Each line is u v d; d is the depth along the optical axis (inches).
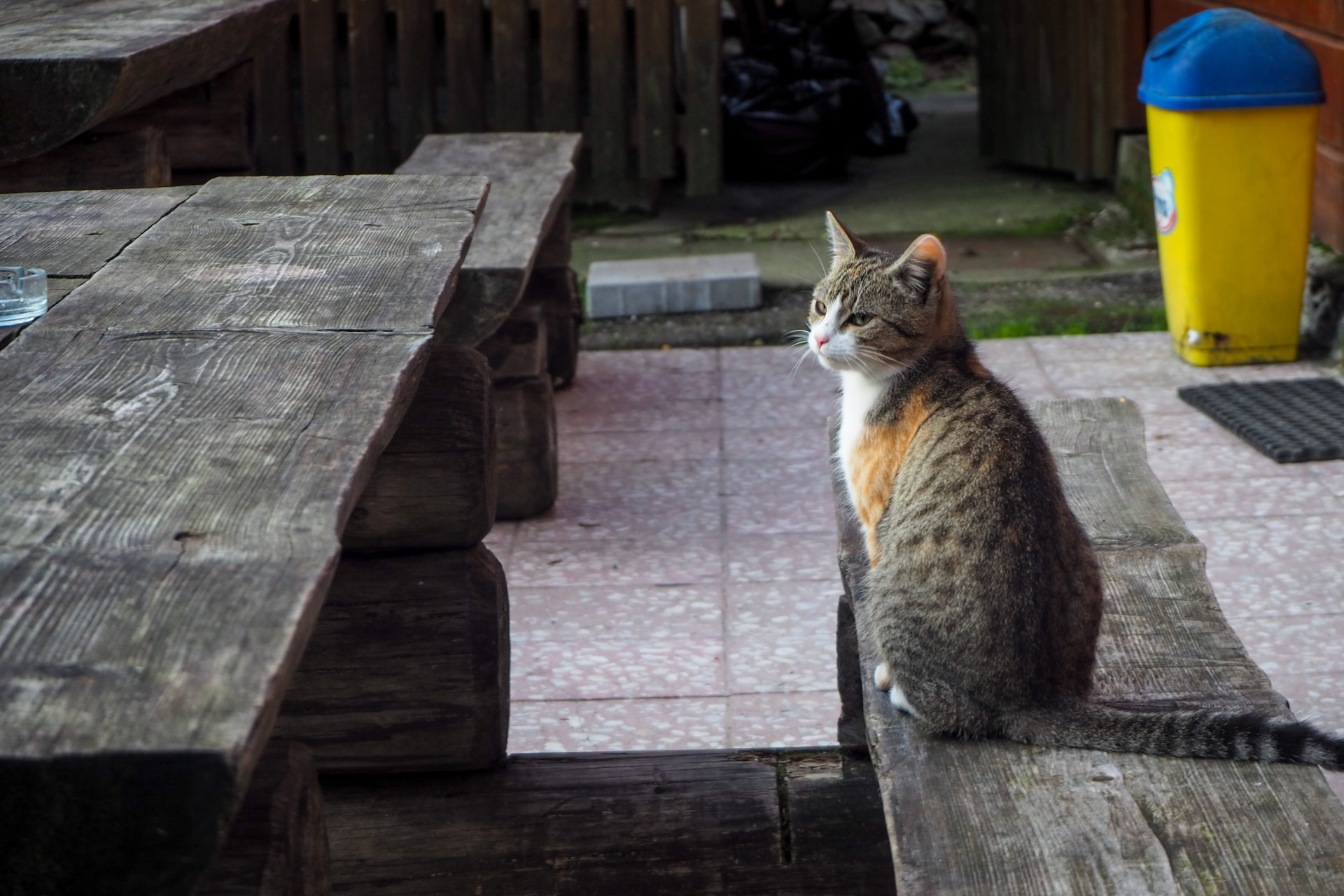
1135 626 95.2
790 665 142.9
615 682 140.7
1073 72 353.1
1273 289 222.1
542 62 336.2
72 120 120.4
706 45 335.6
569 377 233.3
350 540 98.2
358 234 96.9
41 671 43.4
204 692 42.5
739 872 96.0
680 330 264.7
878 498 100.3
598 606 158.2
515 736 130.6
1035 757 78.5
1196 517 172.2
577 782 101.5
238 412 63.9
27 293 78.7
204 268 88.5
